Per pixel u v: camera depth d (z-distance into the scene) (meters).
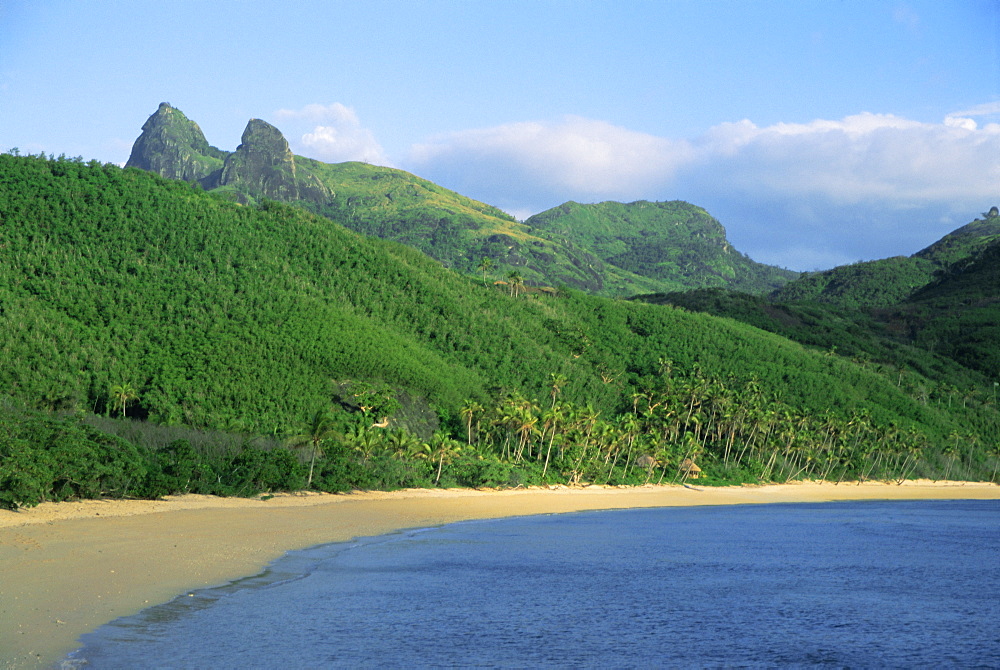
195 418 105.88
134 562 37.72
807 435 157.50
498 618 33.16
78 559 36.84
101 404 110.62
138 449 76.50
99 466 61.53
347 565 44.78
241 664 23.75
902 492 155.88
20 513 50.16
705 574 48.09
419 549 53.25
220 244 170.25
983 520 96.06
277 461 82.56
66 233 158.00
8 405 86.69
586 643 29.75
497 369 158.75
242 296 147.12
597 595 39.59
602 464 126.25
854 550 62.56
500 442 127.19
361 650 26.73
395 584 39.38
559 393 154.75
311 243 188.12
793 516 97.31
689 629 32.91
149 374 116.25
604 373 177.38
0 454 56.38
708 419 158.62
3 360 108.19
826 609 38.00
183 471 72.19
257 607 31.61
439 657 26.66
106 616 27.45
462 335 167.50
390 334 151.00
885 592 43.16
